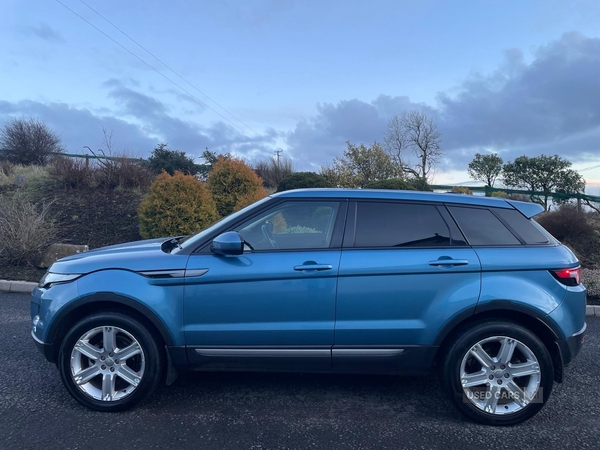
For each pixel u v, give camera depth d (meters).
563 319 3.49
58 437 3.23
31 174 13.99
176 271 3.58
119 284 3.57
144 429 3.36
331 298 3.52
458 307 3.47
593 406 3.88
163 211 9.23
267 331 3.54
